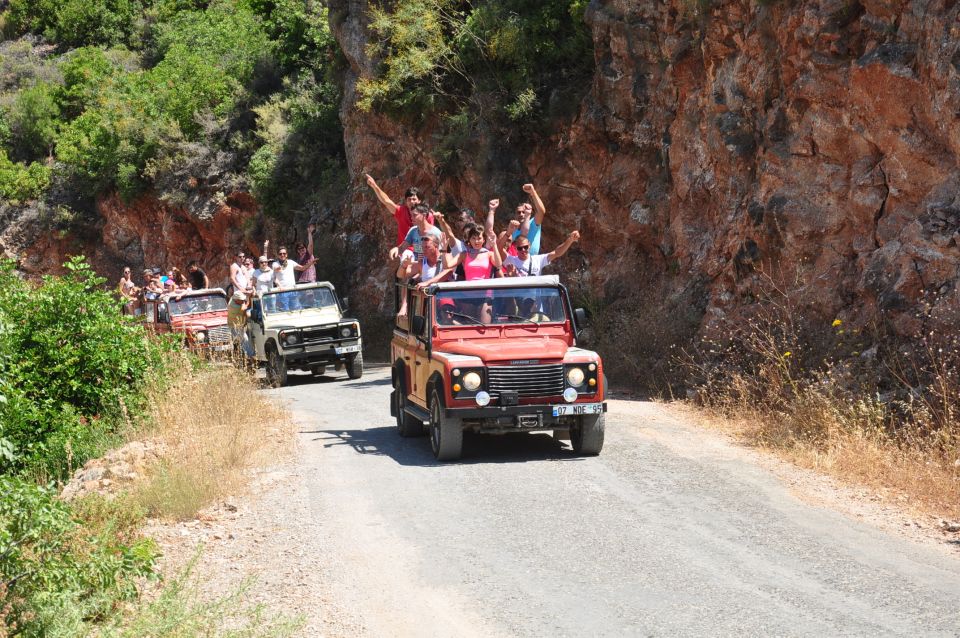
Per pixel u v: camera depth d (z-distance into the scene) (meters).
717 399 13.37
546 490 9.08
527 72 22.91
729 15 16.39
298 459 10.91
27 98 54.28
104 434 12.82
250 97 41.22
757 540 7.38
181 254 42.38
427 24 24.42
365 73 27.70
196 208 40.41
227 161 40.06
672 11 18.58
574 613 6.00
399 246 13.07
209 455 10.21
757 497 8.66
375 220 31.59
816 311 13.64
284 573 6.97
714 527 7.76
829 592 6.21
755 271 15.18
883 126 12.76
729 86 16.58
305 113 37.28
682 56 18.33
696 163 18.12
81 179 47.84
